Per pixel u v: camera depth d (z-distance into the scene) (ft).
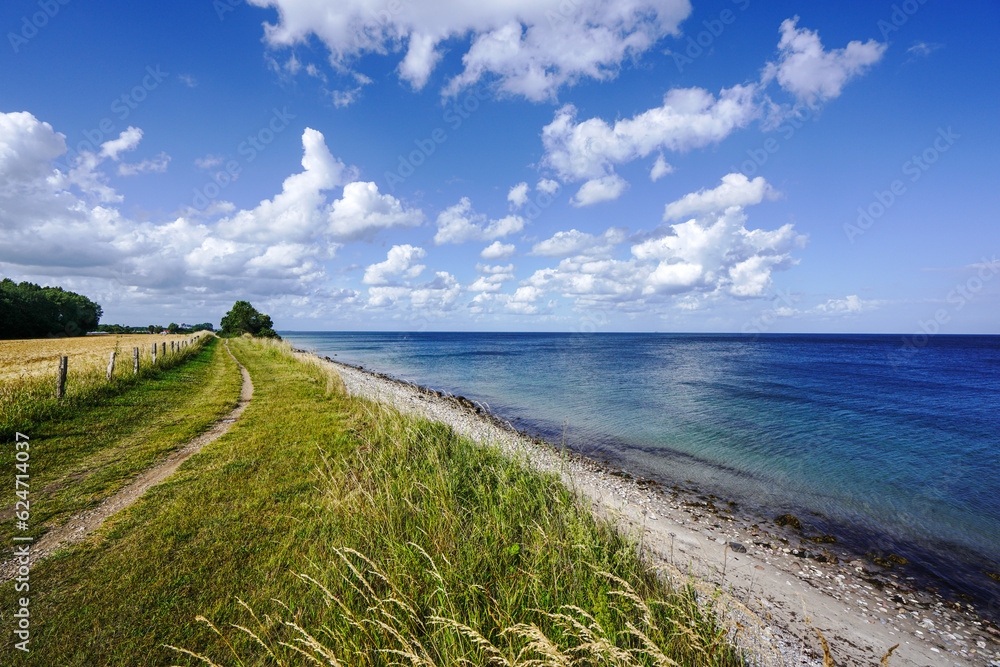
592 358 191.83
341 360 185.78
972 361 193.47
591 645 9.45
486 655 10.53
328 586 13.75
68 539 17.10
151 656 11.21
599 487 34.12
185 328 446.60
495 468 25.85
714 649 12.32
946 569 24.31
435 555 14.56
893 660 16.53
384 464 25.61
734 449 47.50
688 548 25.20
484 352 245.24
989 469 41.27
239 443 30.60
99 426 33.73
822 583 22.20
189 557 15.81
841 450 47.29
